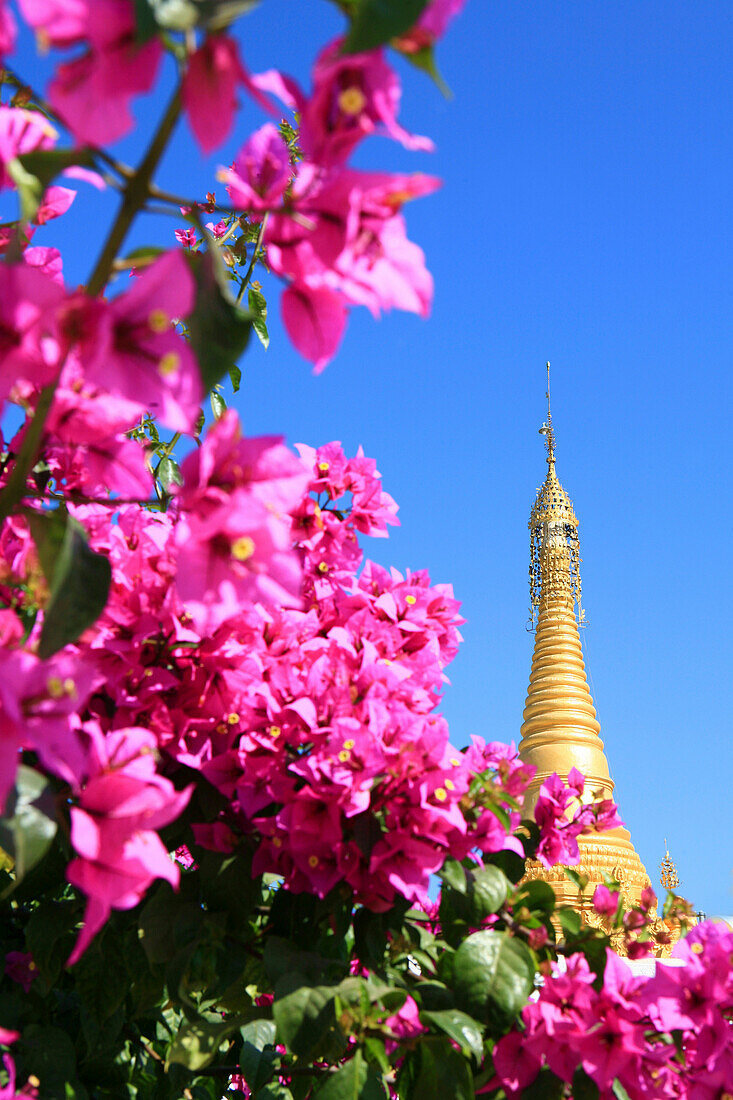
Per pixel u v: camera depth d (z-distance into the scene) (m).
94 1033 3.27
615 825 3.98
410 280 1.73
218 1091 4.24
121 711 2.83
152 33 1.27
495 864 3.86
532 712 34.03
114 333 1.57
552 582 35.97
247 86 1.43
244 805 2.98
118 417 1.86
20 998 3.28
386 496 3.73
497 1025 2.90
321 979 2.88
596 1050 2.88
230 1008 3.46
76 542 1.73
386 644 3.42
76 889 3.08
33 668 1.56
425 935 3.39
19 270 1.53
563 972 3.48
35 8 1.32
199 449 1.79
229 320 1.75
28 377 1.61
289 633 3.19
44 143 1.95
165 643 2.91
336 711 2.99
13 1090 2.35
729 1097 2.83
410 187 1.58
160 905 3.04
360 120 1.49
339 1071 2.58
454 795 2.96
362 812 2.92
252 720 3.04
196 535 1.65
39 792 1.77
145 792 1.80
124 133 1.40
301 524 3.49
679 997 2.96
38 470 2.58
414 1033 2.92
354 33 1.27
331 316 1.78
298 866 2.97
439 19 1.40
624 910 3.37
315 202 1.64
